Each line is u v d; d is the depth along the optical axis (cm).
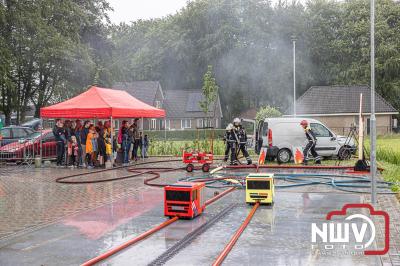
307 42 6756
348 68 6481
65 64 3834
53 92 3981
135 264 615
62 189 1337
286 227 812
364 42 6369
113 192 1260
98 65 4319
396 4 6738
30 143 2198
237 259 625
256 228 809
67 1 3991
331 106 5306
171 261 624
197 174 1653
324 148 2119
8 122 3866
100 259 633
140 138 2431
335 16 6906
